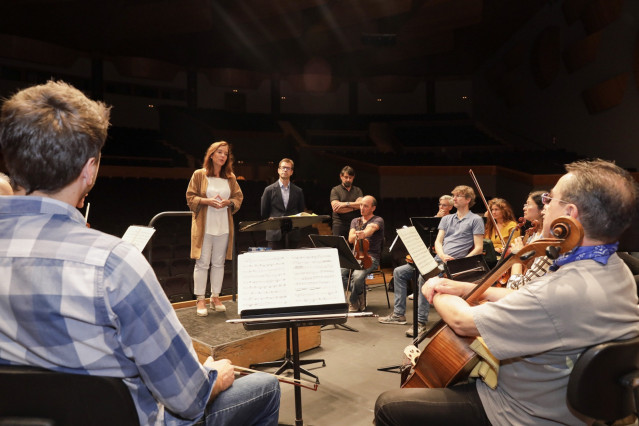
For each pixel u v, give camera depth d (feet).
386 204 28.09
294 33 37.22
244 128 46.62
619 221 4.02
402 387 5.57
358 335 12.70
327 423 7.81
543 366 4.16
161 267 17.52
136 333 3.13
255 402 4.53
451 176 31.71
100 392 3.05
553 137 38.99
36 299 3.00
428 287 5.17
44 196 3.26
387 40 35.83
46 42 37.55
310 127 49.75
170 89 47.73
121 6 32.78
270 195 15.79
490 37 41.63
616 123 32.91
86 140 3.23
